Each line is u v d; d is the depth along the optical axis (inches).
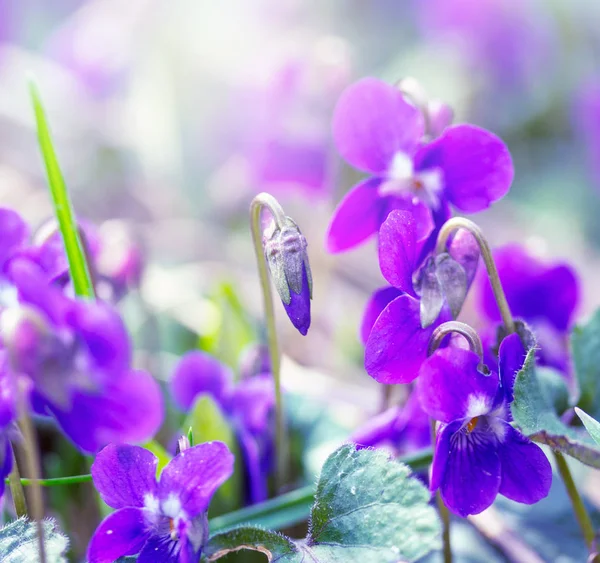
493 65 23.9
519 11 23.9
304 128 14.4
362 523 8.9
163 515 8.9
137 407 8.3
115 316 8.3
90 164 19.7
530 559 10.1
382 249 9.0
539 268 10.9
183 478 8.8
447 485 8.9
